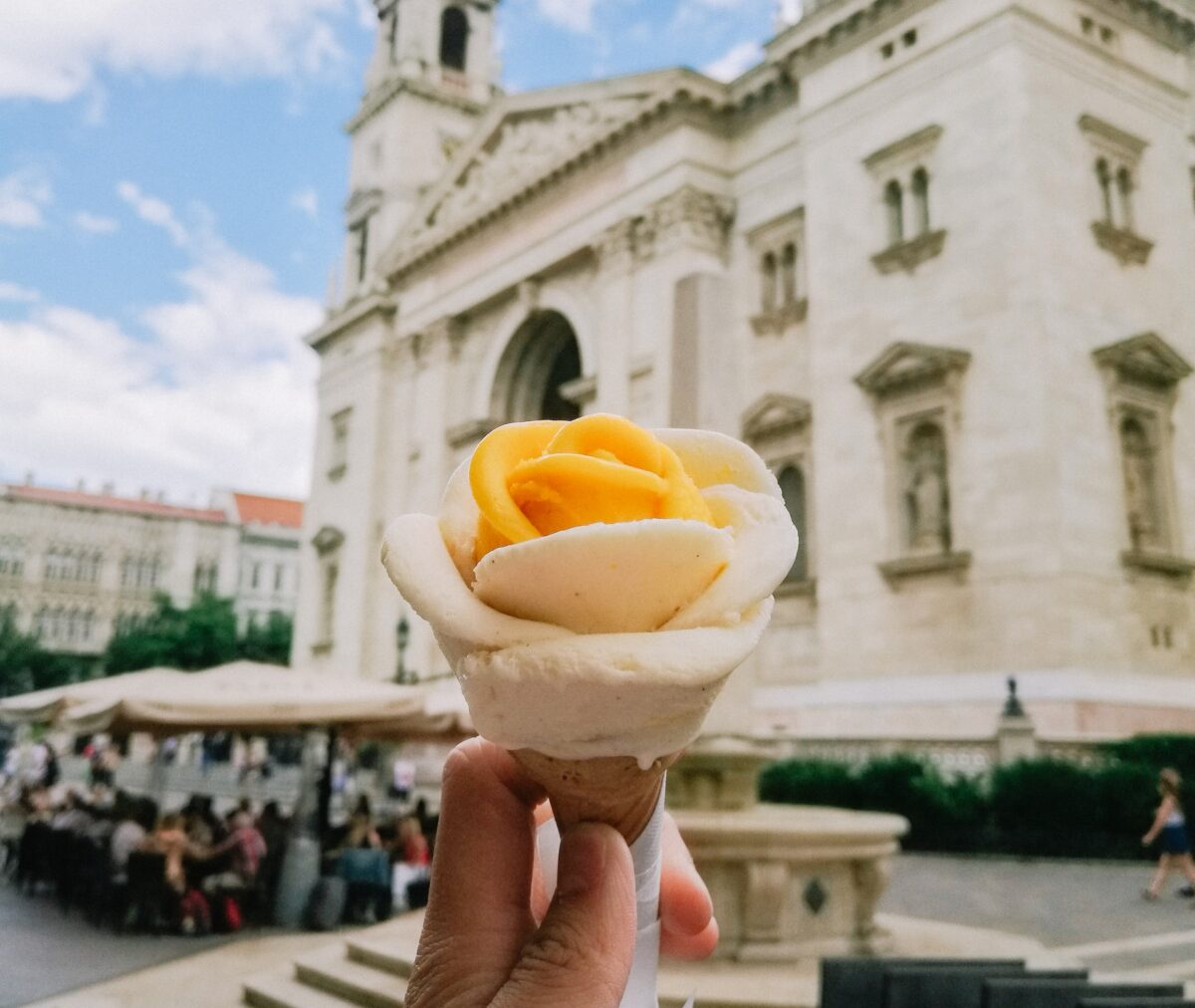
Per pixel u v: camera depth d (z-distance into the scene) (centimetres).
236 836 1359
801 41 2906
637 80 3347
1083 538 2133
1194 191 2773
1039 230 2277
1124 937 1090
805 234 2928
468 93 5422
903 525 2433
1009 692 2014
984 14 2470
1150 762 1752
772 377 2953
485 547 142
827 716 2433
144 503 10375
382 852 1391
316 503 4944
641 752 136
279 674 1517
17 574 9419
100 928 1312
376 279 4919
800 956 750
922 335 2469
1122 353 2286
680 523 128
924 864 1711
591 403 3412
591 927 146
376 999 799
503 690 128
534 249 3822
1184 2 2730
